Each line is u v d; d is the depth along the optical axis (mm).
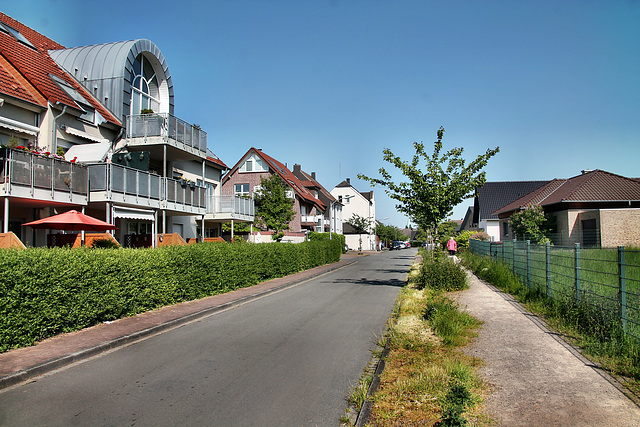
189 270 11727
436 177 14156
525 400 4395
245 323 9125
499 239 41469
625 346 5719
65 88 15867
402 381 5039
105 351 6891
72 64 18844
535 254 11664
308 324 8984
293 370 5844
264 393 4980
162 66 21141
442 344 6684
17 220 13445
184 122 19688
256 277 15945
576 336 6883
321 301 12258
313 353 6707
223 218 24531
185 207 19422
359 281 18016
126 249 9656
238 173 45125
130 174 15172
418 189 14211
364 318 9633
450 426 3611
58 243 13406
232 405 4621
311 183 59156
